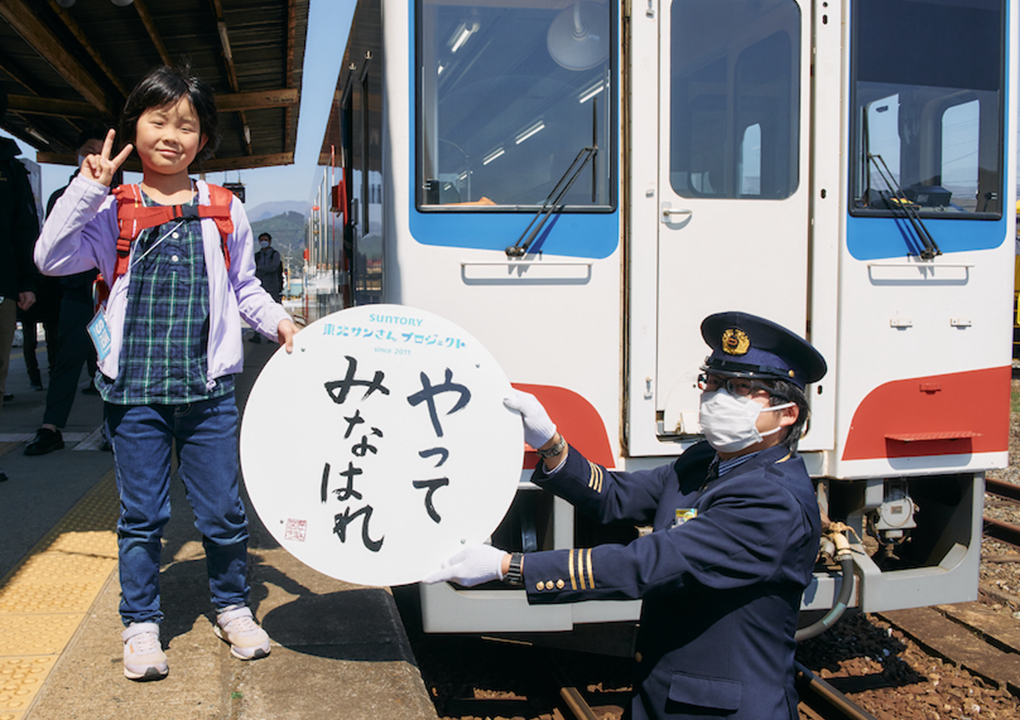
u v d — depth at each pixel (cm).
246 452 227
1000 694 346
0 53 799
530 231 320
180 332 259
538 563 176
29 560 365
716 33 329
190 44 855
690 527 171
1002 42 357
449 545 229
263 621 318
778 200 335
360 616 324
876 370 342
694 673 175
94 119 995
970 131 354
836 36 336
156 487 264
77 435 615
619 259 327
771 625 174
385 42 321
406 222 316
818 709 327
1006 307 358
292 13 762
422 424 229
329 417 229
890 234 342
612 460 329
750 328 177
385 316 229
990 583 467
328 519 228
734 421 175
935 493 380
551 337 322
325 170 771
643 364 328
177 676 269
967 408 354
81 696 254
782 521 168
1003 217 356
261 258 1433
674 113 328
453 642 397
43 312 684
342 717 252
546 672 351
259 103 1066
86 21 753
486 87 323
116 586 339
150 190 266
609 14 326
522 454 227
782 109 337
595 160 326
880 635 406
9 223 480
